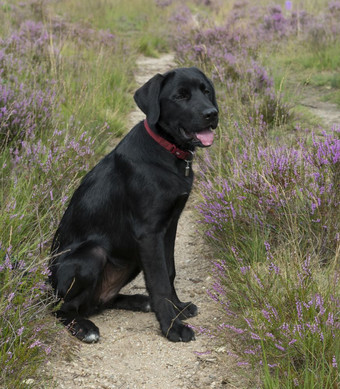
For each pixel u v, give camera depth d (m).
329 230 3.43
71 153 4.42
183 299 3.59
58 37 10.36
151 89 3.20
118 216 3.25
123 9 17.56
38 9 12.45
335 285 2.90
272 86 7.51
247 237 3.67
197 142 3.14
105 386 2.67
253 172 3.93
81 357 2.91
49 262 3.25
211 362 2.86
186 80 3.20
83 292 3.15
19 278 2.88
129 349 3.03
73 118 5.59
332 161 3.50
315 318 2.51
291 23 13.42
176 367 2.84
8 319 2.74
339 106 7.76
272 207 3.71
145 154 3.18
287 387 2.34
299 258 3.05
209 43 10.16
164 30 14.80
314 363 2.50
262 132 5.26
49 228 3.56
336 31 11.51
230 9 18.22
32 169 4.11
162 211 3.16
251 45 9.75
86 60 8.69
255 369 2.71
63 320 3.14
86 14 15.70
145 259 3.17
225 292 3.20
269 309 2.72
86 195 3.35
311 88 8.93
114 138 6.50
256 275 2.92
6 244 3.02
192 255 4.23
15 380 2.44
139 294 3.59
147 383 2.71
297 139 4.97
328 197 3.58
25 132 4.83
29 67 6.77
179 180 3.19
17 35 8.39
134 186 3.16
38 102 5.29
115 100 7.64
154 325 3.32
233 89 6.89
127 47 10.97
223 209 3.79
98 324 3.33
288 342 2.57
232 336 2.98
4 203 3.50
